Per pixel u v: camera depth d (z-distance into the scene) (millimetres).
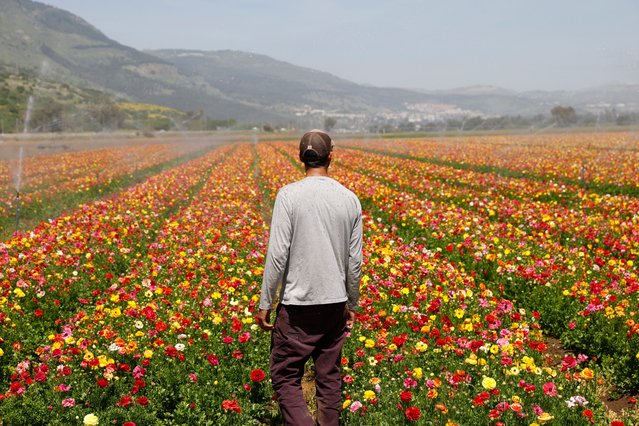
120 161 38469
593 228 11766
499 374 5238
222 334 6129
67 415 4504
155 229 13406
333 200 4023
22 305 7555
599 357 6453
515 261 9555
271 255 3904
